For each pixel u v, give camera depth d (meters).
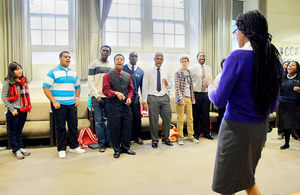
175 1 5.11
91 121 3.46
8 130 2.87
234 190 1.13
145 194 1.90
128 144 3.02
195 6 4.95
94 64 3.22
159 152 3.07
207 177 2.25
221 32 4.81
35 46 4.27
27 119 3.59
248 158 1.10
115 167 2.52
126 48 4.76
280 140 3.72
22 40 3.82
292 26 5.55
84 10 4.06
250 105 1.06
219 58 4.86
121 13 4.75
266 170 2.44
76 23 4.11
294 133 3.72
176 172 2.37
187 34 5.19
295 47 5.61
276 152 3.08
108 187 2.03
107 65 3.29
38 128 3.25
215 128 4.38
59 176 2.27
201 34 4.71
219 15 4.80
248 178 1.13
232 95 1.10
